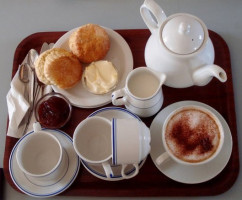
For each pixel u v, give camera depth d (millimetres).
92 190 789
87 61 885
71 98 864
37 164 799
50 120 846
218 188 775
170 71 760
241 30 979
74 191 790
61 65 840
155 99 750
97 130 790
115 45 918
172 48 708
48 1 1064
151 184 792
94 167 785
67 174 793
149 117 849
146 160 811
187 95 870
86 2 1057
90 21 1026
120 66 902
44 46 922
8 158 839
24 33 1032
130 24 1008
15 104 856
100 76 856
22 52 954
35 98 890
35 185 785
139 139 662
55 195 792
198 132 760
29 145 780
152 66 794
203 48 704
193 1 1029
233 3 1016
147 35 940
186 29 685
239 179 817
